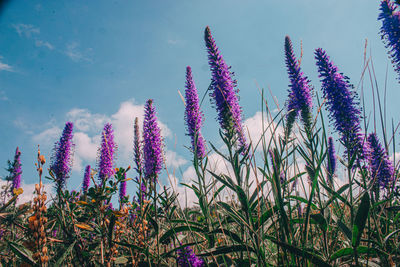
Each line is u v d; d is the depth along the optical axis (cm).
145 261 288
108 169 446
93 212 324
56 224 344
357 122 304
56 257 293
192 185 370
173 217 398
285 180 218
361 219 176
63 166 498
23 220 290
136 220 370
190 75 435
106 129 468
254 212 295
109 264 267
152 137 380
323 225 223
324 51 340
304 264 192
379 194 329
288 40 397
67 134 517
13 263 294
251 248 216
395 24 344
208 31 356
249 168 258
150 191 351
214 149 299
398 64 348
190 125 412
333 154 484
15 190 247
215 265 256
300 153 281
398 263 204
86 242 331
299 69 376
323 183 248
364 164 289
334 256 207
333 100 316
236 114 321
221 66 339
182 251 258
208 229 291
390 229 299
